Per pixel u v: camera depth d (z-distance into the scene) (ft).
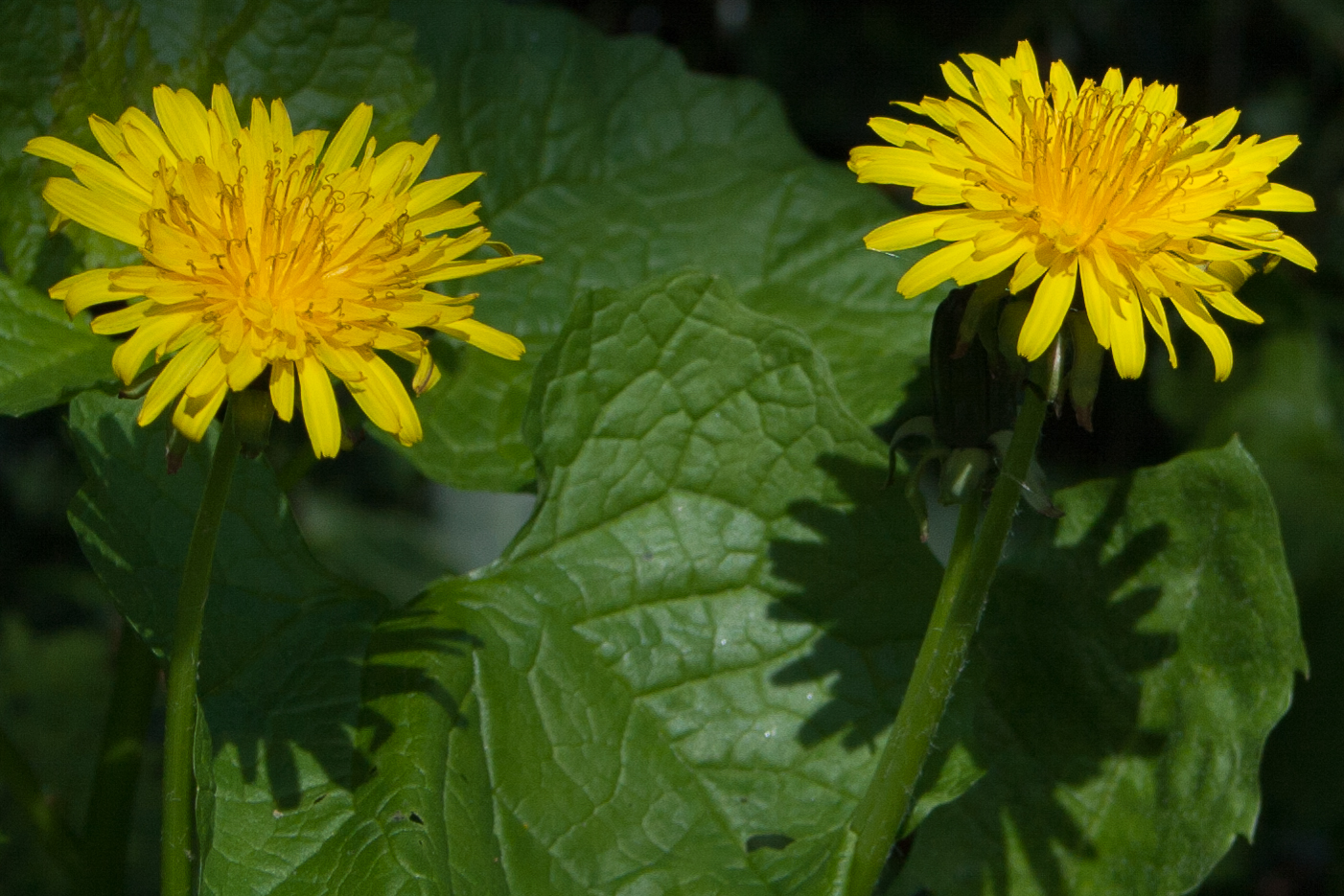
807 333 1.78
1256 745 1.66
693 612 1.66
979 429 1.57
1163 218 1.55
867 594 1.66
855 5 3.00
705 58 3.03
